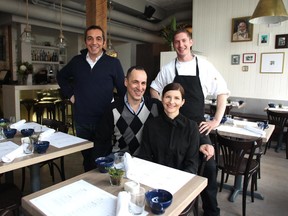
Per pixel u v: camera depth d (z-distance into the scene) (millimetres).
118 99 1999
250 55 5258
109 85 2520
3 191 1844
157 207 1021
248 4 5184
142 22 7391
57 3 5820
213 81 2195
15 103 4852
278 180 3225
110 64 2502
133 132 1924
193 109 2135
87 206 1075
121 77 2588
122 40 8250
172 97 1705
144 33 7926
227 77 5574
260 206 2611
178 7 7598
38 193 1188
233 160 2439
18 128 2334
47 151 1749
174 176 1383
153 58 8273
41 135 2012
